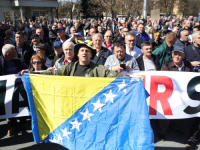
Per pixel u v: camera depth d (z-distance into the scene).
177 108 3.43
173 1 41.31
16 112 3.38
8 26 12.44
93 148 2.64
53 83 2.71
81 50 2.71
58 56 4.40
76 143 2.69
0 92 3.32
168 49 4.32
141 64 3.89
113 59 3.72
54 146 3.44
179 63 3.66
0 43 6.89
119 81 2.56
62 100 2.71
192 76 3.41
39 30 6.49
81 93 2.65
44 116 2.80
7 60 3.75
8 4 25.77
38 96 2.79
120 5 34.75
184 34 5.12
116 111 2.57
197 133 3.30
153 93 3.46
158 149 3.30
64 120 2.72
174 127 3.77
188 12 45.16
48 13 30.66
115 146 2.56
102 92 2.60
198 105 3.38
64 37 5.93
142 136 2.43
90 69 2.83
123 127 2.55
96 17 36.31
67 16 44.59
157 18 14.15
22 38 5.00
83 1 36.47
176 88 3.42
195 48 4.26
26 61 5.04
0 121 4.33
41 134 2.83
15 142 3.54
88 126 2.65
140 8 37.00
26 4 26.58
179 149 3.29
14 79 3.39
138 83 2.51
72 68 2.91
